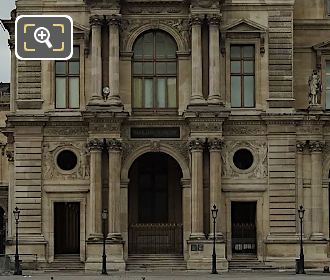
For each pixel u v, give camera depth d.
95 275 75.00
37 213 82.00
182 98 82.75
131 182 86.56
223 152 82.50
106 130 80.94
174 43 83.75
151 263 81.19
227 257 82.00
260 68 83.19
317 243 82.25
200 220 80.75
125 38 83.00
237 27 83.06
